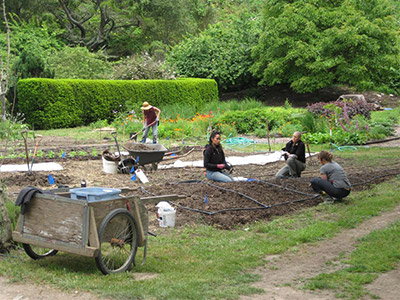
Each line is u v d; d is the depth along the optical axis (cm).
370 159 1381
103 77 2967
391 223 745
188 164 1301
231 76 3481
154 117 1620
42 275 517
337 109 1919
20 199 536
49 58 2989
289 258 607
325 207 857
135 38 4509
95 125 2319
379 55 3058
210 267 566
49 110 2280
